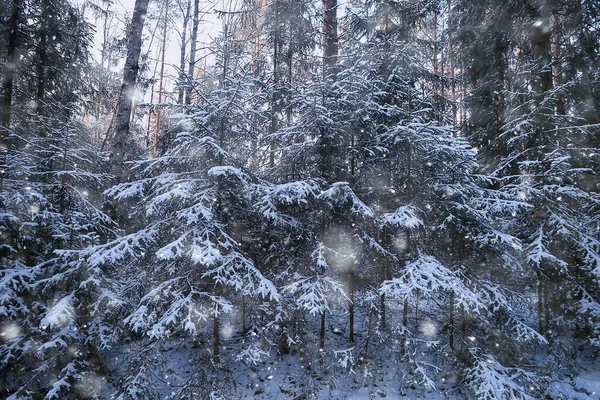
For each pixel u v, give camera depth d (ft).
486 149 36.63
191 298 18.67
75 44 39.22
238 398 20.10
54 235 20.53
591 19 31.32
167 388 20.94
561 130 29.04
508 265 23.76
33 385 19.45
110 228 24.48
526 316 29.81
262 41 38.40
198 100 25.39
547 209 26.22
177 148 20.17
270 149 28.86
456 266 23.44
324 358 23.26
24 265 20.35
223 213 20.99
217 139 20.79
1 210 20.10
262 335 21.24
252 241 23.50
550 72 32.63
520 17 34.73
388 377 22.18
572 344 25.27
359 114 23.50
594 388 22.18
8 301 18.08
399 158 24.59
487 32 36.55
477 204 24.11
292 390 20.89
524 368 23.16
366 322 24.39
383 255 23.11
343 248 23.59
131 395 17.87
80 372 19.24
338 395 20.77
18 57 33.30
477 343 23.22
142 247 18.98
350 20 36.04
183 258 19.39
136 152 36.17
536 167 27.86
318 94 24.08
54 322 16.84
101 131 52.95
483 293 22.82
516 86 35.12
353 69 24.41
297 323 23.86
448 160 23.34
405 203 24.18
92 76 42.11
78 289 19.26
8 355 18.35
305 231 23.15
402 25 33.19
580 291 26.03
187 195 17.87
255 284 19.69
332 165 24.70
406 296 18.54
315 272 22.35
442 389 21.52
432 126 22.13
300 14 34.58
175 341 24.54
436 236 24.99
